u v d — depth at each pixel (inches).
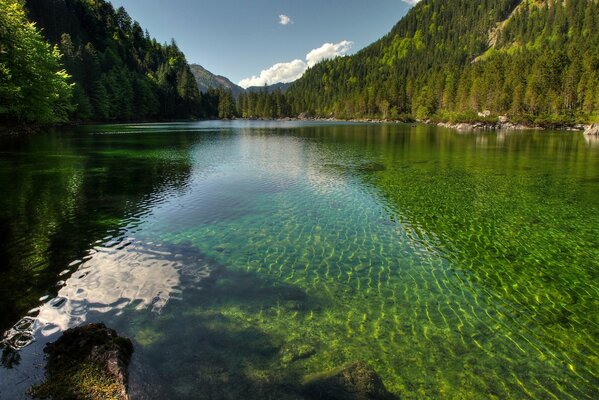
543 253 545.0
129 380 253.6
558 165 1376.7
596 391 273.1
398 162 1440.7
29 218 637.3
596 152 1804.9
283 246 552.1
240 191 898.1
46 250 498.9
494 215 731.4
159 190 885.2
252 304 382.3
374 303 395.2
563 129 4069.9
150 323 335.0
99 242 536.1
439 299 408.2
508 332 347.3
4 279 410.0
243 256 510.0
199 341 311.6
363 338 331.0
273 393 253.3
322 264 492.7
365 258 516.7
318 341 323.0
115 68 4584.2
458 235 617.0
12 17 1908.2
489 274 474.0
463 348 321.1
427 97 6599.4
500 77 5251.0
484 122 4771.2
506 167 1326.3
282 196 857.5
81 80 3779.5
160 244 540.1
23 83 1953.7
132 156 1459.2
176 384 257.0
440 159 1540.4
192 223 644.7
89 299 372.5
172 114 5979.3
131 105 4648.1
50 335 304.2
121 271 443.2
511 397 265.1
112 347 269.9
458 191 933.8
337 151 1833.2
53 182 924.0
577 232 636.7
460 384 276.5
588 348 325.4
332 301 396.5
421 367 294.5
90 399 223.9
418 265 497.7
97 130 2891.2
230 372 274.2
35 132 2277.3
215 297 392.5
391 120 6988.2
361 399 245.9
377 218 701.9
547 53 5388.8
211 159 1454.2
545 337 341.1
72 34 5177.2
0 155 1342.3
